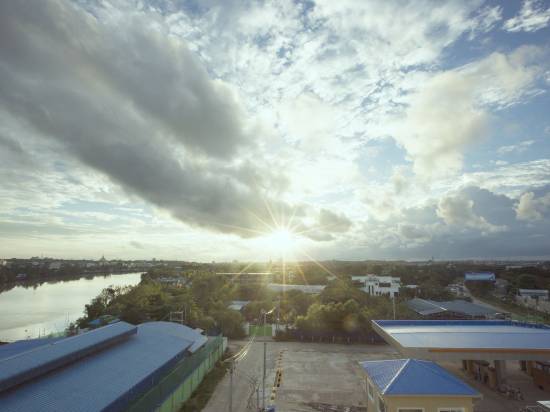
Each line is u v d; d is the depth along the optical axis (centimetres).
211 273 12900
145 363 3125
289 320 7438
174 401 3100
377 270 17288
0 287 19650
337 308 6044
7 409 2027
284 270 17550
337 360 4744
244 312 8038
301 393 3550
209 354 4334
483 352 3416
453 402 2302
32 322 9069
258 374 4181
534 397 3484
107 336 3366
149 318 6519
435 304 7719
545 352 3397
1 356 3228
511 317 6944
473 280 14538
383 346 5562
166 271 18750
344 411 3120
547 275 15000
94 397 2328
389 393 2309
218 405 3300
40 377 2484
